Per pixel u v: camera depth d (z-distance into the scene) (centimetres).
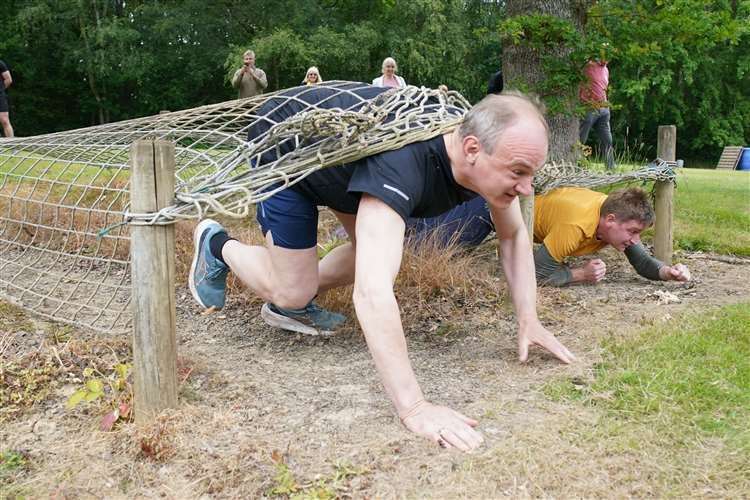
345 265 359
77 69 2642
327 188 286
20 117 2822
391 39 2522
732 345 321
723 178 1161
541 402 266
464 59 2855
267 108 319
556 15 589
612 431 240
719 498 205
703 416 250
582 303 409
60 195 560
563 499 206
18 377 295
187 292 441
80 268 494
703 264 532
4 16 2716
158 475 229
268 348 352
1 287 440
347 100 293
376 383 299
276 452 229
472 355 331
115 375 297
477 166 241
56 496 219
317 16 2612
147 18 2673
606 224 437
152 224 249
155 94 2844
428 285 423
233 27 2695
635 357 308
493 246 519
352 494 211
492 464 221
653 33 533
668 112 2961
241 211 246
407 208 242
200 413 263
